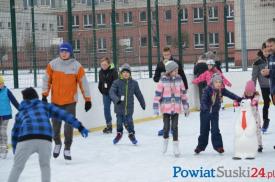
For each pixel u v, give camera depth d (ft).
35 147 23.94
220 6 95.14
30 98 25.14
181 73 42.24
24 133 24.02
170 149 36.99
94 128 48.85
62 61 33.24
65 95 33.14
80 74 33.37
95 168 31.04
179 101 34.24
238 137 32.35
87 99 33.63
